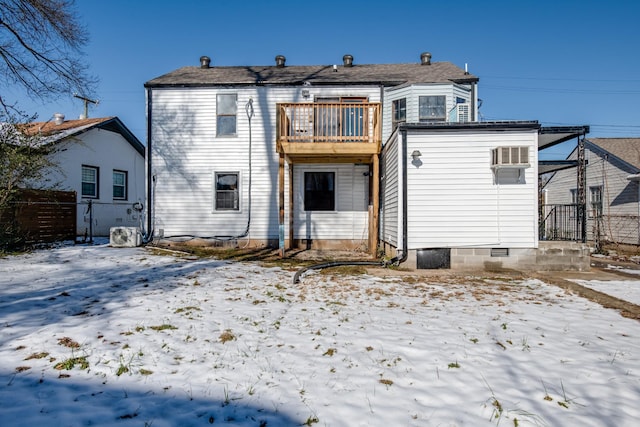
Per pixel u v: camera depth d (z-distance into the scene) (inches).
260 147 500.7
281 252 410.6
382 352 142.8
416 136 343.3
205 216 501.0
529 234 336.2
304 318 186.2
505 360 135.6
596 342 153.9
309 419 98.0
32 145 408.8
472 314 195.0
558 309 205.8
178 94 503.5
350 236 498.0
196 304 206.1
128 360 131.9
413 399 108.3
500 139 338.0
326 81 493.0
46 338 148.7
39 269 293.3
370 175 492.1
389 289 256.7
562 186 709.3
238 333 162.7
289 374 124.0
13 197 388.8
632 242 539.8
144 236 497.7
